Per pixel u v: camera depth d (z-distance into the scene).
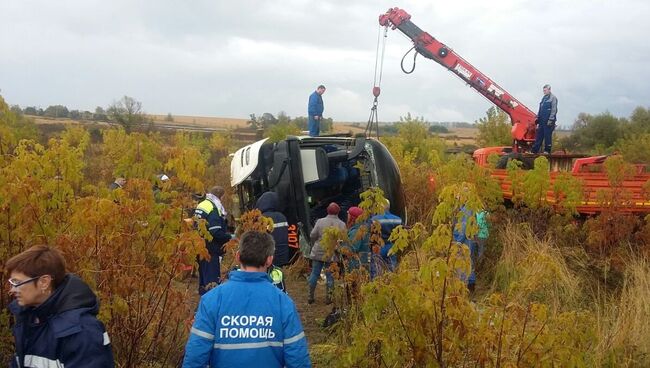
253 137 49.44
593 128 41.28
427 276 3.61
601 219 8.16
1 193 4.25
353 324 4.81
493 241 8.80
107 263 4.25
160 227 4.64
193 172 5.50
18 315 2.75
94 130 33.84
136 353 4.45
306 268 9.38
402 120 25.39
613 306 6.24
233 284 3.20
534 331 3.70
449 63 15.20
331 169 10.29
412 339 3.72
